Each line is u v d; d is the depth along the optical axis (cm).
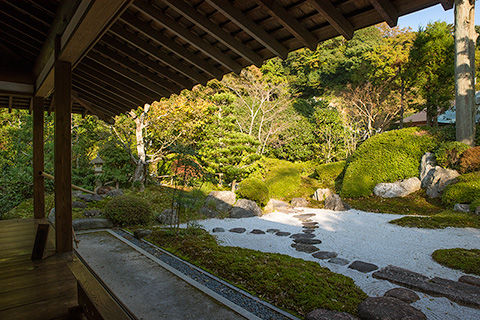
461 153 820
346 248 497
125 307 194
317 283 315
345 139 1531
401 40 1698
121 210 602
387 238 559
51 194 818
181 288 293
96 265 357
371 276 369
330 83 2322
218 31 192
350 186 1009
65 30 220
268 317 256
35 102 393
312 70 2377
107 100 445
